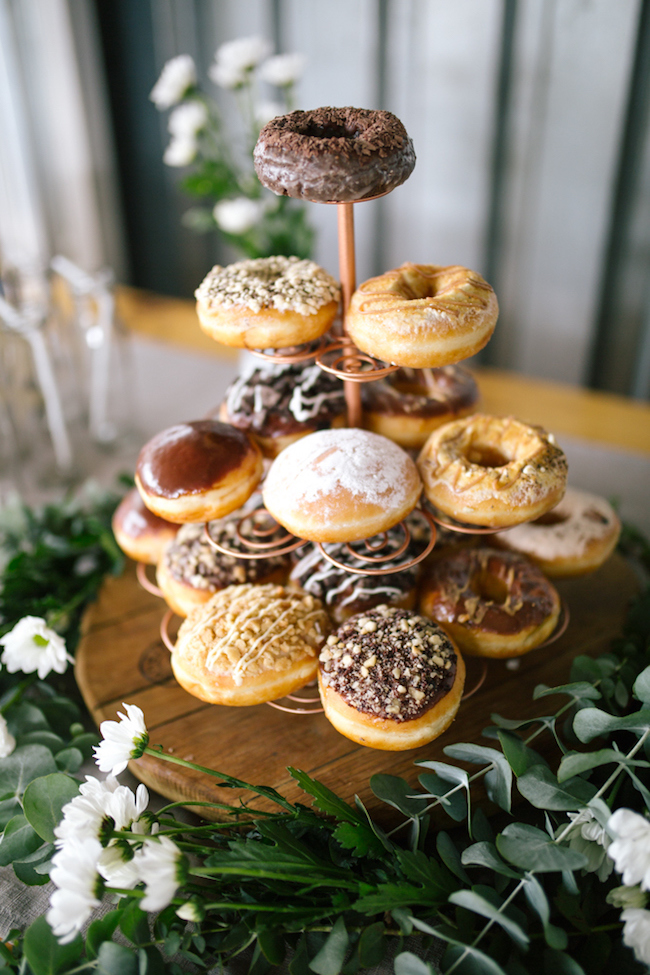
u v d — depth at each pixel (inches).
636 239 43.8
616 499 30.0
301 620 21.5
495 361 52.7
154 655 24.7
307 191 19.0
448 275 21.8
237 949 18.4
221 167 38.0
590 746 21.2
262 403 23.7
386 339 20.2
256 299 21.0
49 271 39.7
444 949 18.5
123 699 23.3
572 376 50.4
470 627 22.3
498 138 45.2
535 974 17.6
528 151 44.7
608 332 47.6
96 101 56.2
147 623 25.8
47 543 28.3
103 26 54.1
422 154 48.3
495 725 22.1
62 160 55.5
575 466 34.8
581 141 42.8
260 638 20.8
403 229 51.6
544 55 41.6
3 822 20.2
